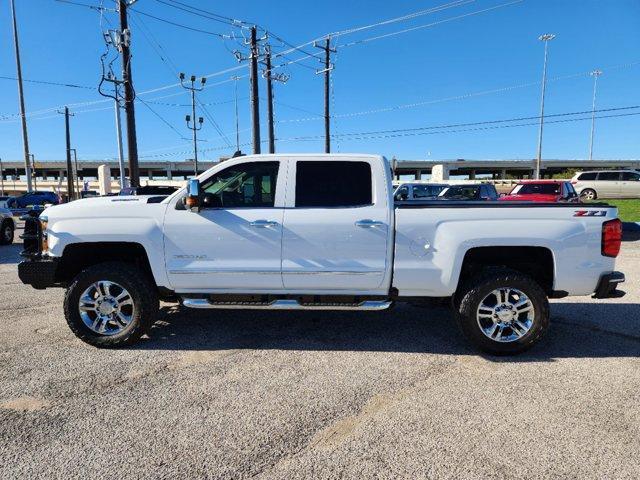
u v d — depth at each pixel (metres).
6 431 3.11
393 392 3.68
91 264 4.97
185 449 2.90
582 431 3.10
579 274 4.34
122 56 19.17
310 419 3.26
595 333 5.10
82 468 2.72
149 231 4.51
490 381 3.88
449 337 4.99
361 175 4.53
